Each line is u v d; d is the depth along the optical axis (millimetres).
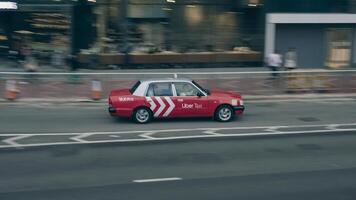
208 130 18094
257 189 12039
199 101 19219
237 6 32312
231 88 24000
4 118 19594
